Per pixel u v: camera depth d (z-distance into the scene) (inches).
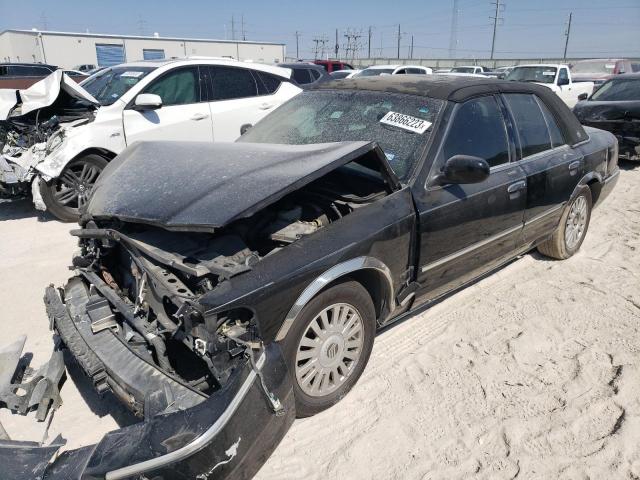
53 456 75.1
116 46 1673.2
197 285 91.5
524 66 591.2
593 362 130.3
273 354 87.3
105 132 244.5
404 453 101.6
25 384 104.6
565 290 169.5
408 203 117.4
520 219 153.3
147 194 103.5
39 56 1574.8
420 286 126.6
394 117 135.9
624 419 110.3
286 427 88.8
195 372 103.7
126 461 70.2
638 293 167.6
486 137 141.3
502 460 100.2
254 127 160.7
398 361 129.9
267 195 91.3
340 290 105.1
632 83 385.4
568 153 172.7
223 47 1808.6
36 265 193.3
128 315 100.3
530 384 121.9
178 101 271.4
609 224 239.9
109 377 93.3
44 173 229.9
